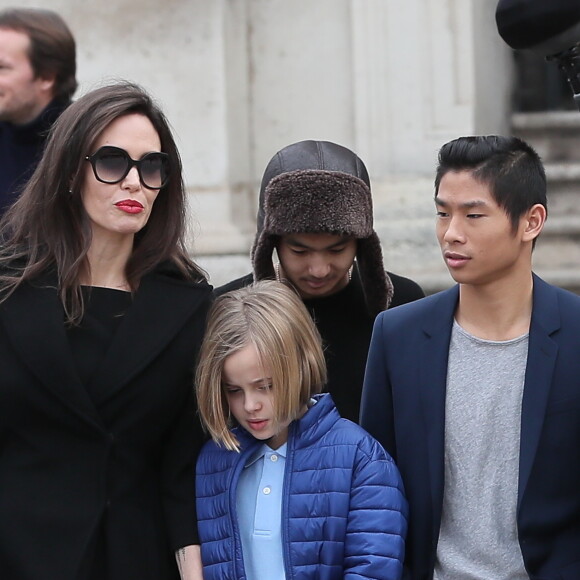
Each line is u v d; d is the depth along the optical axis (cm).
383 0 1382
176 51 1374
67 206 713
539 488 666
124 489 709
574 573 669
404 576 708
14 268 716
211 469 721
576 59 700
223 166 1378
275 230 786
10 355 700
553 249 1468
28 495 695
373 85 1390
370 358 731
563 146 1631
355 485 697
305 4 1402
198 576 713
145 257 734
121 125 702
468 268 669
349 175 786
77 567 684
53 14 1095
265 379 692
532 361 671
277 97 1412
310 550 692
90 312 715
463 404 687
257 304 705
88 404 693
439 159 691
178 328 720
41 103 1075
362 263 812
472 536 679
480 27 1432
